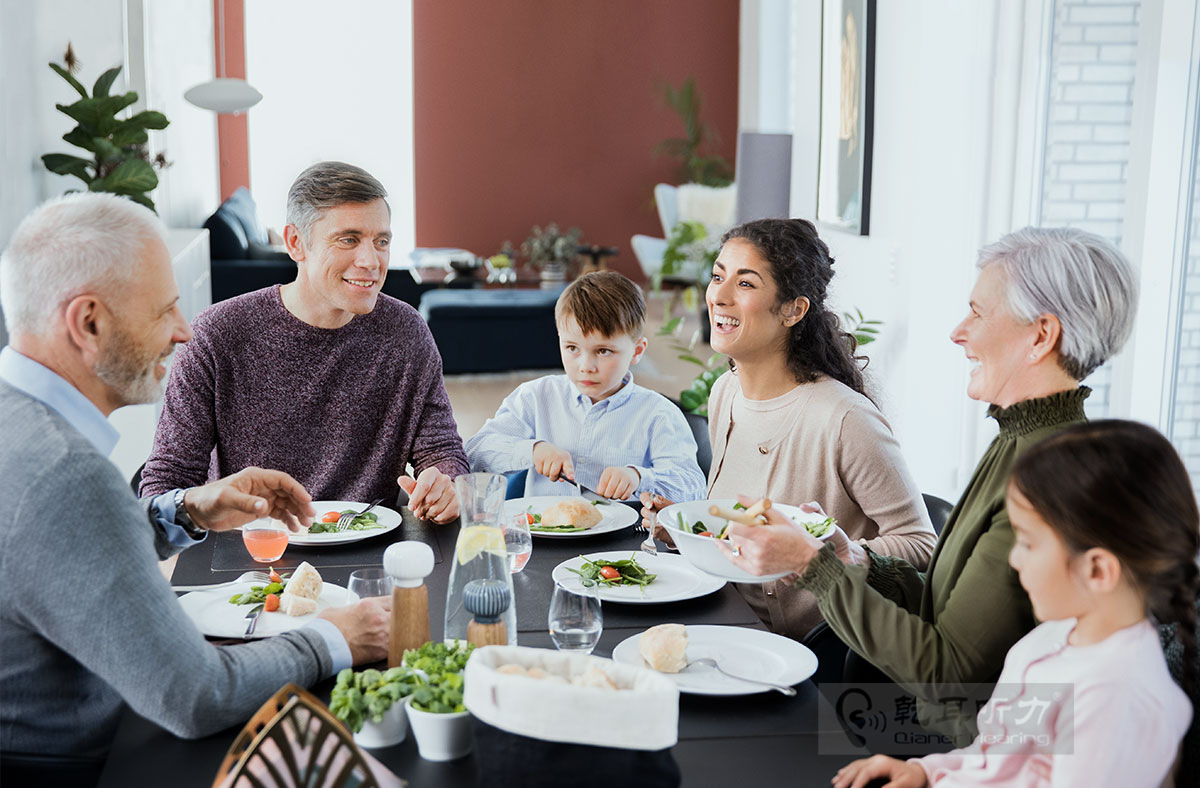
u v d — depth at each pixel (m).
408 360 2.44
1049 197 4.11
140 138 5.13
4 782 1.36
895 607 1.49
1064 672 1.20
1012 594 1.41
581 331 2.52
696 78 10.68
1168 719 1.16
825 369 2.12
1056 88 4.05
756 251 2.03
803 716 1.38
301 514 1.82
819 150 5.74
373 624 1.49
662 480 2.39
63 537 1.27
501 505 1.53
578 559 1.92
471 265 8.43
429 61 10.34
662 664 1.46
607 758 1.08
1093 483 1.15
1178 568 1.16
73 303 1.39
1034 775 1.21
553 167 10.68
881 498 2.01
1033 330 1.46
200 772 1.24
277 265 7.40
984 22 4.34
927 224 4.52
